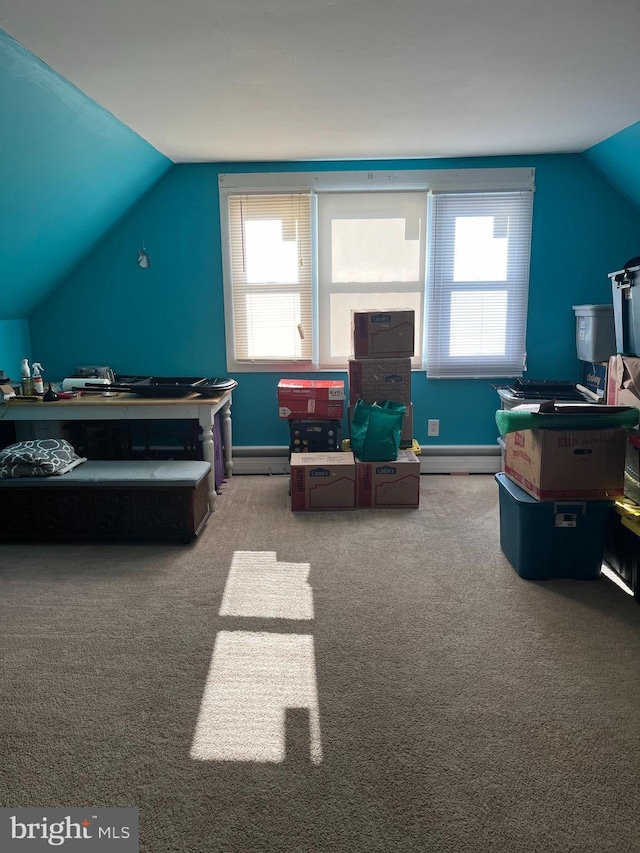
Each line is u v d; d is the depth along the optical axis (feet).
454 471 14.07
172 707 6.02
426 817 4.70
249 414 14.11
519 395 12.17
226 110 9.48
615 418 8.14
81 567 9.24
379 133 11.00
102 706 6.03
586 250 13.21
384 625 7.54
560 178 12.94
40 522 10.09
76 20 6.37
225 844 4.48
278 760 5.30
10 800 4.88
